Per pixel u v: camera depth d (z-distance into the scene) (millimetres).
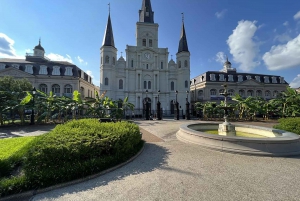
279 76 48406
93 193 3428
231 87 43469
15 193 3314
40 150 3928
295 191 3531
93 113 18688
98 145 4758
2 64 33469
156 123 18125
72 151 4191
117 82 37719
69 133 5082
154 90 39125
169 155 5980
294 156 5996
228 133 8977
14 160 4359
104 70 35375
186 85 39344
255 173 4438
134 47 39781
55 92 34969
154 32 40906
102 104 20266
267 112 23641
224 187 3664
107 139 5000
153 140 8633
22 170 3998
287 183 3893
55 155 4000
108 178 4121
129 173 4422
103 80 35188
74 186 3711
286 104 21812
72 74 36219
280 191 3525
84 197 3279
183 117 29359
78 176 3936
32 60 38594
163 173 4406
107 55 35812
